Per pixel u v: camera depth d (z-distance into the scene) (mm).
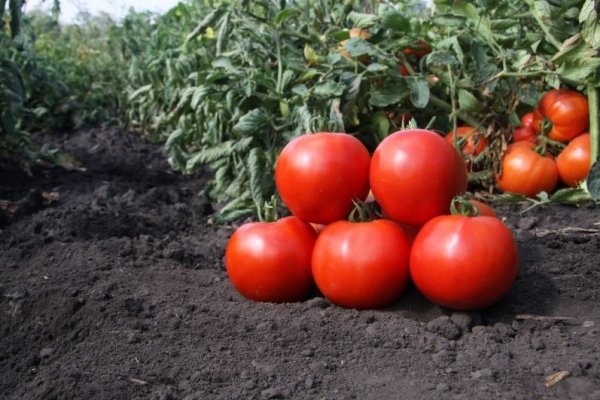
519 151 1431
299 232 1106
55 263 1256
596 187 1191
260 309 1090
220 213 1471
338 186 1068
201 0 1981
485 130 1459
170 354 1013
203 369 987
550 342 1014
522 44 1475
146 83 2641
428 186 1045
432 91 1528
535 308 1073
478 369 978
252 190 1397
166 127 2514
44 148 1890
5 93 1723
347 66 1455
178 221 1470
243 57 1550
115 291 1140
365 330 1038
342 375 979
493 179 1460
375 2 1658
